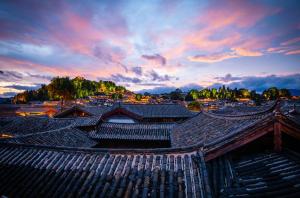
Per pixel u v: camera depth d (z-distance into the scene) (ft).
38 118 87.30
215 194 24.29
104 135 75.10
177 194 23.93
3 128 78.84
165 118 122.31
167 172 27.78
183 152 30.58
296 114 62.28
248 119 37.83
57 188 27.12
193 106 281.95
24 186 27.94
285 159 26.66
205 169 25.58
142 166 29.30
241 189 23.73
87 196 25.08
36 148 36.11
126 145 77.10
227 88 548.72
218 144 29.48
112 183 26.91
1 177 29.89
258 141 29.84
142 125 84.84
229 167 28.12
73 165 31.22
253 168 27.07
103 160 31.50
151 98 560.61
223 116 50.08
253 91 513.45
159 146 77.20
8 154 35.24
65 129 59.77
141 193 24.82
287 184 22.34
